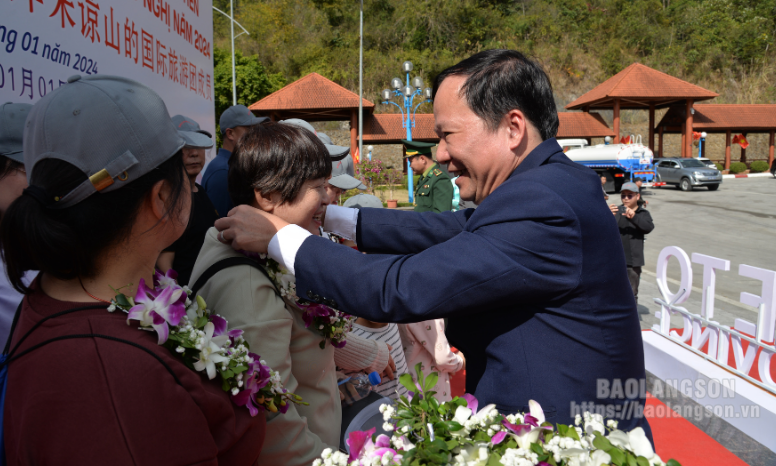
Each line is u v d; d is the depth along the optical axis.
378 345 1.70
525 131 1.19
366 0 38.62
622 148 19.50
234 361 0.87
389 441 0.98
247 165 1.21
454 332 1.25
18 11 1.75
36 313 0.77
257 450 0.91
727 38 40.09
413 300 1.03
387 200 16.89
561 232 1.03
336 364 1.59
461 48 36.97
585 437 0.96
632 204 5.44
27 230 0.72
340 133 30.52
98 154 0.74
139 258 0.85
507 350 1.12
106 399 0.69
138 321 0.79
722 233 11.87
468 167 1.25
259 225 1.17
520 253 1.03
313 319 1.26
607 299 1.10
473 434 0.95
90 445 0.68
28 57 1.81
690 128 25.70
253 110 20.94
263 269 1.20
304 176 1.22
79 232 0.75
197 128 3.26
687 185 20.09
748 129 29.11
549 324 1.08
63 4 2.06
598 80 37.16
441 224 1.57
